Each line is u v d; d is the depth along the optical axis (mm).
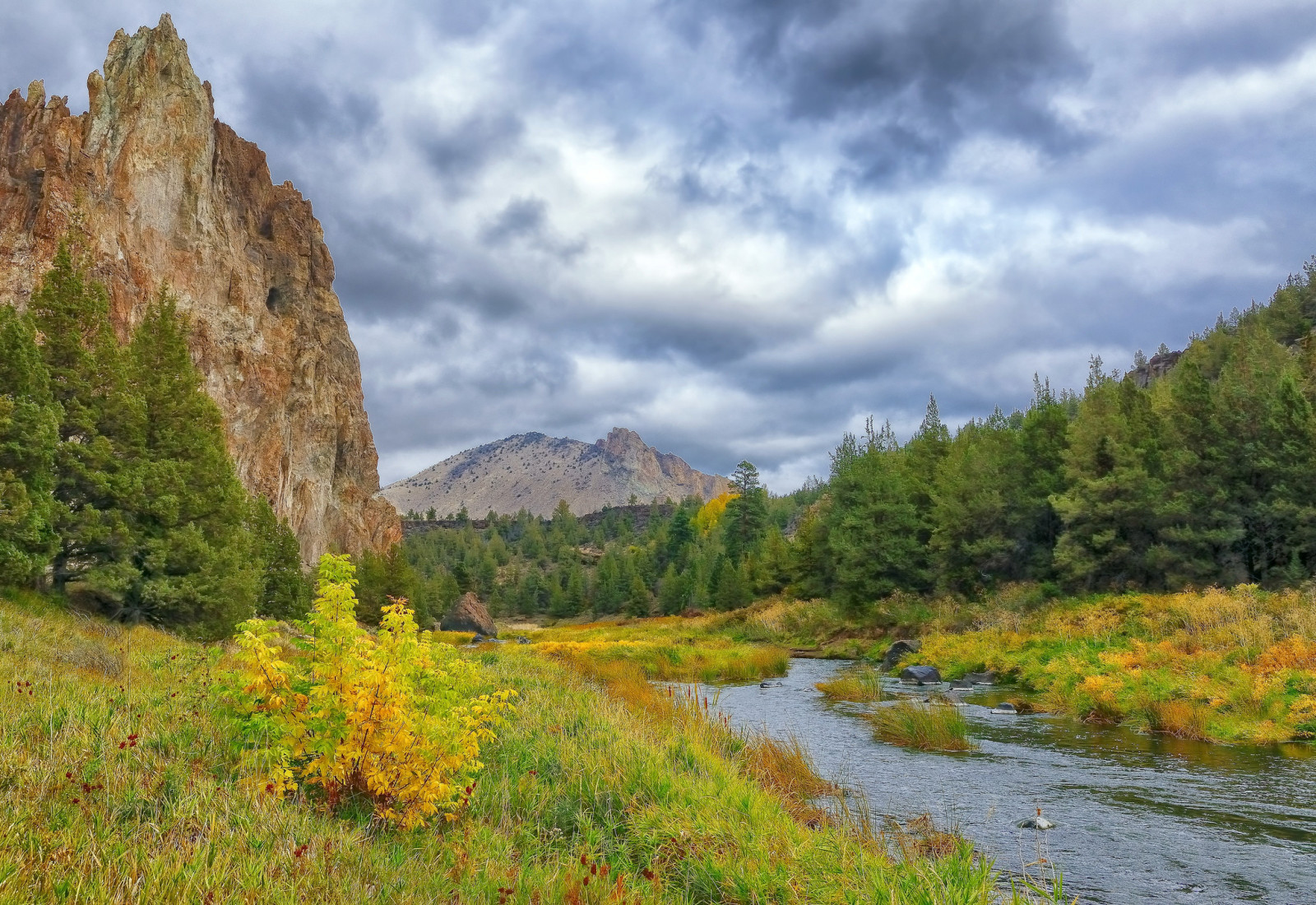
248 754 6398
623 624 91875
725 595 83312
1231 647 20188
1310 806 9828
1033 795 10469
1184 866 7602
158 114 105312
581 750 8977
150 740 6809
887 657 34562
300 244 142125
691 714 13008
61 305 26109
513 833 6465
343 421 144375
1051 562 43125
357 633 6641
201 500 27938
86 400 25969
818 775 11156
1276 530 34562
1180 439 38156
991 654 27656
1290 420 35688
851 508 59906
